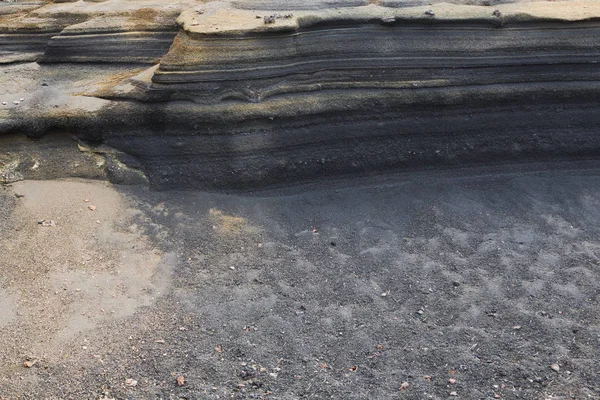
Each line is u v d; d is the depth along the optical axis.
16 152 5.89
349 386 3.93
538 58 6.22
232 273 4.98
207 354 4.20
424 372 4.05
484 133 6.23
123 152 5.92
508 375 4.00
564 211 5.79
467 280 4.94
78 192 5.71
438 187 6.05
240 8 6.61
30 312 4.53
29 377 4.01
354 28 6.11
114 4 7.51
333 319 4.53
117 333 4.38
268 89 5.85
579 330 4.41
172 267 5.02
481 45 6.18
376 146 6.07
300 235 5.42
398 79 6.05
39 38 7.23
